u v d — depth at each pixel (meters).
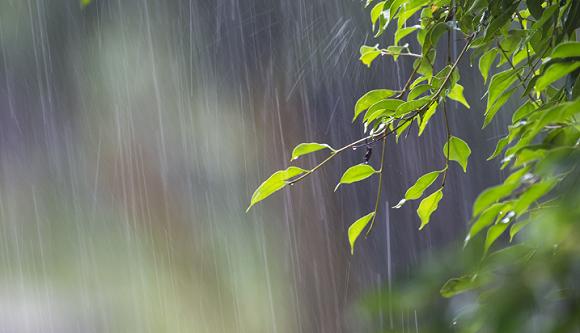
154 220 13.80
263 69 12.47
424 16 2.61
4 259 15.61
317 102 11.80
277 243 11.70
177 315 12.95
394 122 2.44
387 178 10.72
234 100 13.05
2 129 15.55
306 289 11.23
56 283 14.86
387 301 1.06
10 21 14.62
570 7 2.10
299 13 11.85
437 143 10.41
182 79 13.77
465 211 10.21
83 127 14.81
